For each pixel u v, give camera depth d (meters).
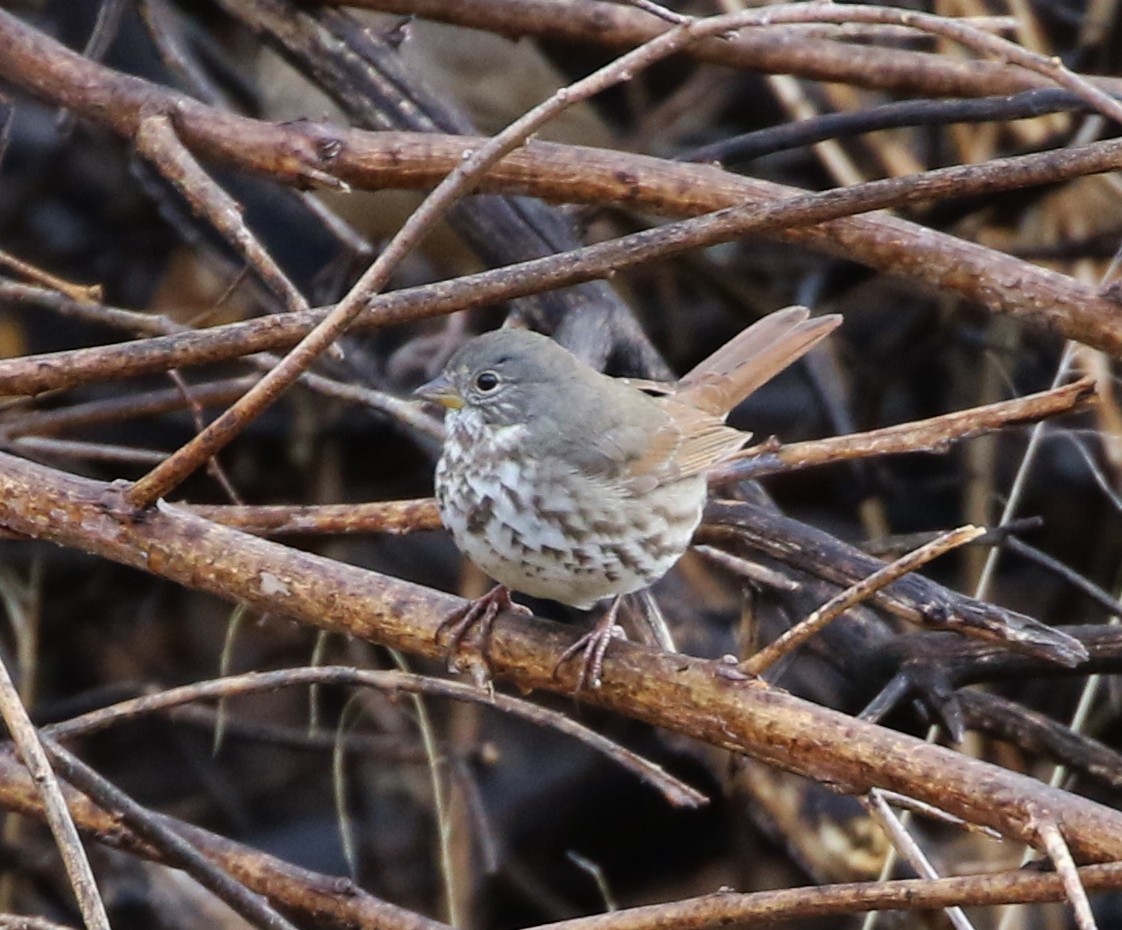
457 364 8.28
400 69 10.04
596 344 9.48
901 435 7.43
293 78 12.33
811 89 13.68
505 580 8.18
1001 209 12.26
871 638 9.52
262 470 12.96
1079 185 12.33
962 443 12.52
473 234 9.84
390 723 12.38
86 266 13.69
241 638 13.23
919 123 9.72
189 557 7.10
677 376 13.11
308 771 13.12
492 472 7.99
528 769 12.81
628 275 13.37
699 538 8.85
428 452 11.53
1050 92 9.34
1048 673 9.22
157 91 8.72
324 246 12.45
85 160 13.70
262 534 8.45
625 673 6.80
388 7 10.11
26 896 11.49
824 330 9.55
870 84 10.69
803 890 6.04
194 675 13.14
